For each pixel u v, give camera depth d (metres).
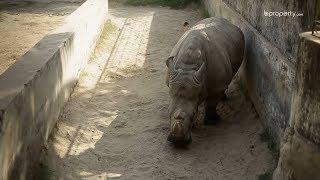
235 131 6.75
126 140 6.52
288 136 4.01
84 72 9.09
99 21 11.41
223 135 6.64
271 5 6.42
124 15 15.10
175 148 6.24
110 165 5.85
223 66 6.50
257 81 7.07
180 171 5.72
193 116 5.91
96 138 6.54
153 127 6.86
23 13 13.55
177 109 5.81
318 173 3.58
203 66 5.93
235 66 7.28
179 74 5.84
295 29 5.33
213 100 6.71
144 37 12.26
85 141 6.42
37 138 5.54
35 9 14.22
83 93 8.08
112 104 7.75
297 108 3.76
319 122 3.47
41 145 5.71
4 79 5.30
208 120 7.01
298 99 3.74
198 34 6.53
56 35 7.82
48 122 6.11
